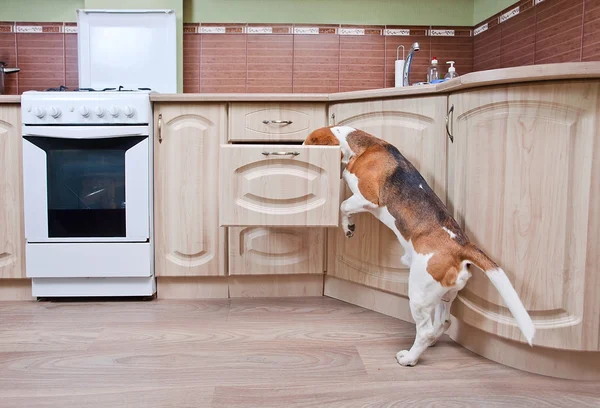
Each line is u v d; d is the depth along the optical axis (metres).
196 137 1.91
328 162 1.56
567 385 1.25
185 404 1.13
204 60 2.49
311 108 1.91
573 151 1.20
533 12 2.04
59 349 1.46
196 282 2.01
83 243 1.89
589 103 1.18
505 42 2.25
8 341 1.52
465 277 1.25
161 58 2.37
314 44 2.51
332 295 2.03
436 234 1.29
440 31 2.55
